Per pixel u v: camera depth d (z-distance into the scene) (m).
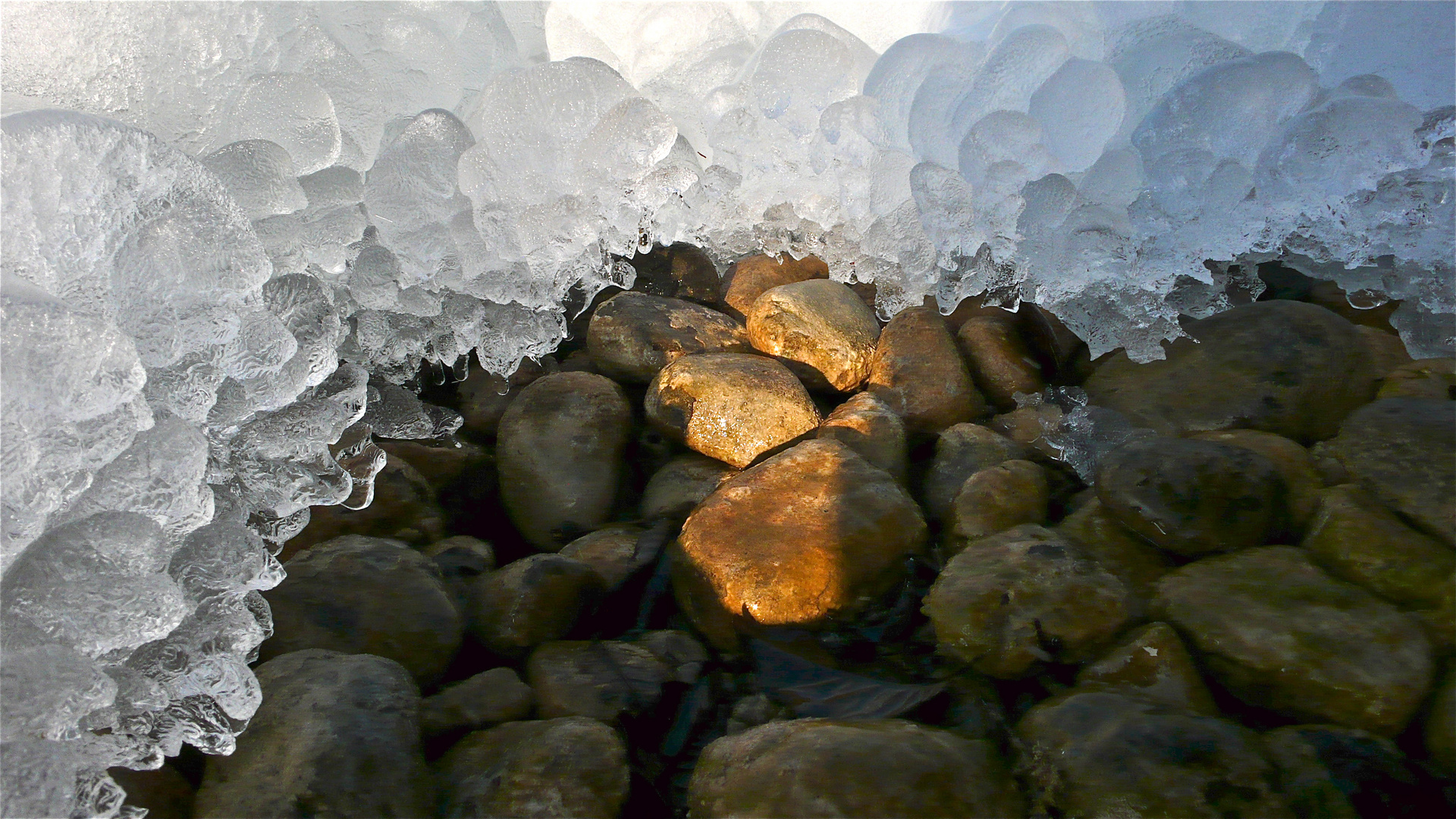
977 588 1.76
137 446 1.63
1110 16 2.82
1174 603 1.70
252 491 1.94
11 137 1.62
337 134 2.40
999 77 2.65
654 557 1.95
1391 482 1.87
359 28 2.70
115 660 1.53
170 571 1.66
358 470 2.11
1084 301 2.52
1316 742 1.45
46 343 1.44
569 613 1.81
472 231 2.55
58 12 2.22
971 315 2.61
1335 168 2.51
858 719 1.58
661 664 1.71
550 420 2.28
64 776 1.34
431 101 2.77
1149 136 2.59
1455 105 2.55
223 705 1.49
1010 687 1.63
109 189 1.72
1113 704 1.50
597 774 1.46
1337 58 2.70
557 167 2.58
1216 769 1.37
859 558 1.85
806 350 2.49
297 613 1.70
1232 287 2.55
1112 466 1.95
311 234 2.40
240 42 2.48
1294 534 1.86
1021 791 1.41
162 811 1.37
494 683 1.65
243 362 1.86
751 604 1.78
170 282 1.75
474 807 1.41
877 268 2.75
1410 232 2.54
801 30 2.82
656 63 3.03
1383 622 1.59
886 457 2.18
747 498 1.97
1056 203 2.59
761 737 1.48
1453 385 2.15
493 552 2.04
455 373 2.52
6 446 1.41
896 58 2.77
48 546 1.51
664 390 2.33
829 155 2.81
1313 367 2.21
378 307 2.49
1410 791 1.37
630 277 2.83
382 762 1.43
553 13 3.04
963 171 2.65
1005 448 2.19
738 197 2.91
